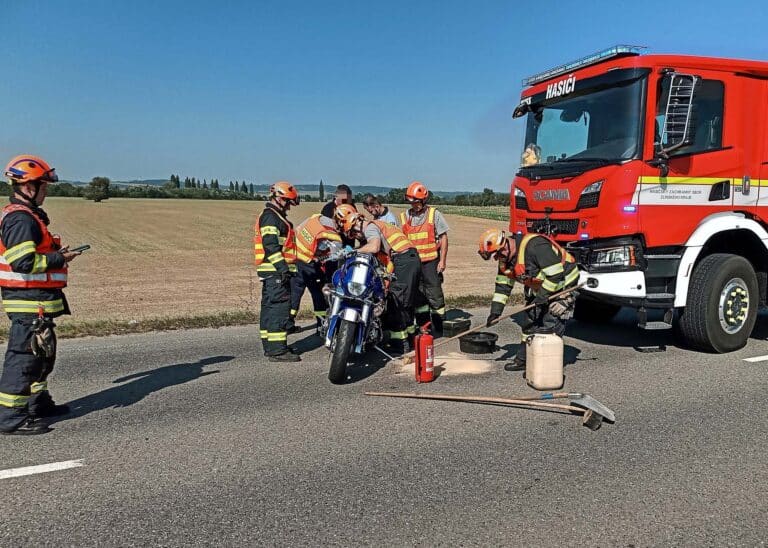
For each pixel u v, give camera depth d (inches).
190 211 2140.7
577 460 156.8
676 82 242.7
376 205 329.4
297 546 117.7
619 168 248.2
